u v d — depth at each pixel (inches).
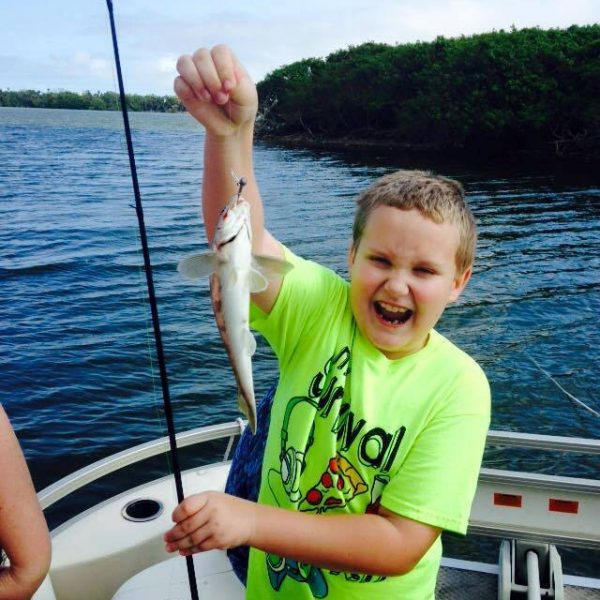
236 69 68.3
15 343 448.1
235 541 63.3
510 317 521.0
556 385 393.1
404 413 73.7
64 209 1028.5
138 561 125.3
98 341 454.3
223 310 67.1
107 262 682.2
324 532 66.1
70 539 125.9
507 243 830.5
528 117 1993.1
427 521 69.4
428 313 73.2
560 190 1374.3
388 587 75.1
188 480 142.1
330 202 1178.0
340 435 74.5
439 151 2363.4
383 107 2694.4
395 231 71.7
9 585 61.6
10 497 60.3
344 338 77.2
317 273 81.4
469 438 73.0
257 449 92.7
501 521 119.7
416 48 2581.2
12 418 349.4
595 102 1920.5
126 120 74.6
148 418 354.0
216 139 73.4
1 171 1598.2
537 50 2059.5
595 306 552.7
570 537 117.3
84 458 318.3
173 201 1139.3
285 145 2795.3
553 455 301.7
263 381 402.6
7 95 6338.6
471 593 114.0
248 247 67.2
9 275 626.2
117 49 74.6
